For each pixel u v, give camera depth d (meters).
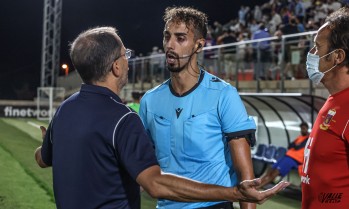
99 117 2.05
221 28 15.79
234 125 2.57
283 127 9.02
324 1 13.18
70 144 2.08
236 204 6.18
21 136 14.54
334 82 2.27
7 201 6.68
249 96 8.20
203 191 1.93
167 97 2.69
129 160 1.98
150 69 15.43
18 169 8.98
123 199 2.06
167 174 1.98
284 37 9.65
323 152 2.19
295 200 7.31
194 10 2.66
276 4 14.48
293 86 9.48
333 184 2.17
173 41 2.61
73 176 2.06
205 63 11.81
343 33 2.20
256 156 9.23
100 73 2.12
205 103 2.60
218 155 2.62
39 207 6.45
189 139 2.59
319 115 2.29
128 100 16.52
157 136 2.68
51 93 22.03
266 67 10.20
